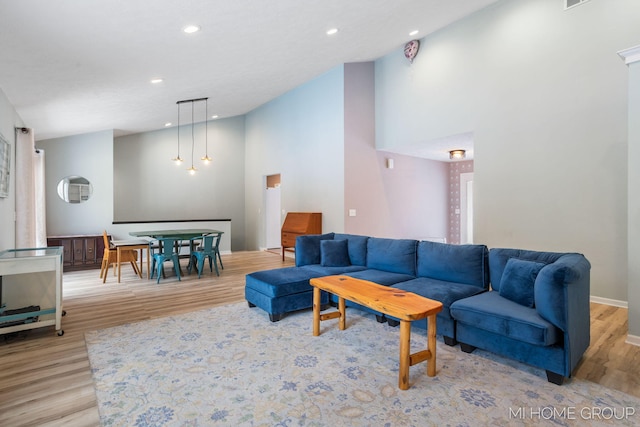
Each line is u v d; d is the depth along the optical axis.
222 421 1.75
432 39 5.21
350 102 5.99
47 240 5.74
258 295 3.47
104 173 6.78
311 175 6.73
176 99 5.91
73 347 2.69
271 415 1.80
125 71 3.98
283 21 3.65
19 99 4.02
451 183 7.68
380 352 2.57
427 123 5.32
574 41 3.85
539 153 4.14
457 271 3.18
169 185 8.42
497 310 2.34
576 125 3.85
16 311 3.01
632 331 2.65
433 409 1.85
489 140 4.58
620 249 3.61
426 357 2.16
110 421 1.76
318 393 2.01
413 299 2.37
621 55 2.67
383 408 1.86
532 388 2.06
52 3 2.38
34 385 2.12
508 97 4.38
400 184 6.69
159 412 1.83
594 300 3.79
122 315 3.46
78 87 4.11
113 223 6.78
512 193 4.38
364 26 4.34
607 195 3.67
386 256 3.80
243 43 3.99
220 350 2.61
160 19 2.99
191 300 4.02
